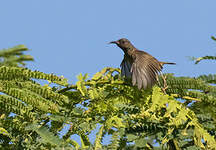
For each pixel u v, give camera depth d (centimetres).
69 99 631
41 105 509
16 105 500
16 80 487
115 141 552
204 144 613
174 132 587
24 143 540
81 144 600
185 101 633
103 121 608
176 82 613
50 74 511
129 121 604
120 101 643
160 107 609
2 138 554
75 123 597
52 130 584
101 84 668
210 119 619
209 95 611
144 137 576
